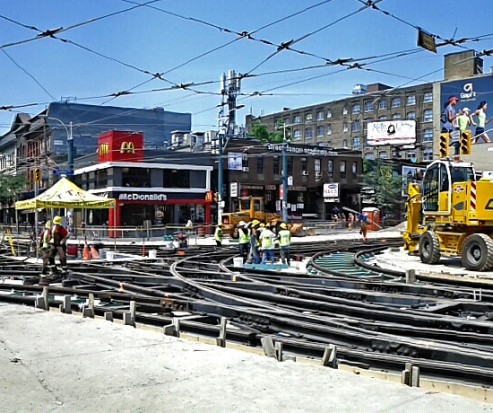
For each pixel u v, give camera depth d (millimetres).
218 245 35250
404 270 21359
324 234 53438
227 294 13203
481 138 58375
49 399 6328
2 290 15445
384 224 66000
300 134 102125
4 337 9469
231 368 7500
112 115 71125
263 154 61312
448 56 66750
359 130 93562
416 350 7914
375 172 70500
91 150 68000
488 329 9688
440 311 11781
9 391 6609
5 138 81500
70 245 29641
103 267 20438
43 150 66875
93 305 11562
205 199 55250
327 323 9945
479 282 16906
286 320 9820
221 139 51281
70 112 68125
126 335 9648
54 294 14469
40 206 26094
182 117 77562
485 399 6406
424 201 23453
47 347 8758
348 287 15844
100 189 52688
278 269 23250
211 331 9422
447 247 22250
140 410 5957
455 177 21859
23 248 32281
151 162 52500
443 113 61625
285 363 7734
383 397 6270
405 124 73000
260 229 26641
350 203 71562
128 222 51562
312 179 67500
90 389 6668
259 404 6078
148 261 24641
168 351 8477
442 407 5945
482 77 59281
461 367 6926
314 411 5844
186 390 6590
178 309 12305
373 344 8430
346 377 7059
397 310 11422
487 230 21109
